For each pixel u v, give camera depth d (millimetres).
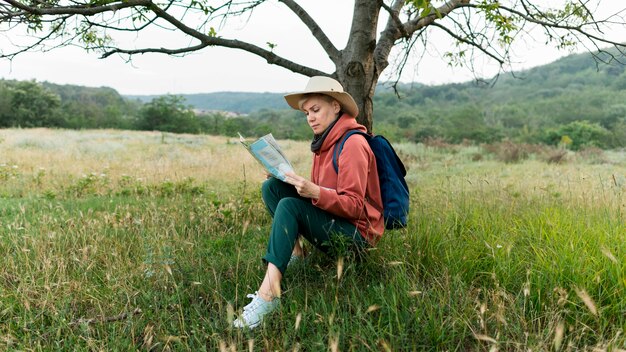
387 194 3020
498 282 2711
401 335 2264
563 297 2328
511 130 68000
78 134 32094
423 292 2621
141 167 12898
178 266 3293
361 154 2822
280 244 2670
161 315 2615
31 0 3664
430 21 5039
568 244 3207
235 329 2471
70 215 5297
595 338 2314
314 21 4711
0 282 3221
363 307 2615
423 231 3428
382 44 4805
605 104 88125
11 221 4898
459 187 6746
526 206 4672
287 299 2744
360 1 4461
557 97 108375
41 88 77312
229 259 3578
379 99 118375
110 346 2371
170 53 4508
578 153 22328
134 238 4172
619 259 2799
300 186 2615
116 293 2971
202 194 7047
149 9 4086
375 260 3086
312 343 2305
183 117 76062
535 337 2232
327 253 3004
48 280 3049
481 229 3725
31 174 10031
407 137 46062
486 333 2232
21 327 2578
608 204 4613
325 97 3018
